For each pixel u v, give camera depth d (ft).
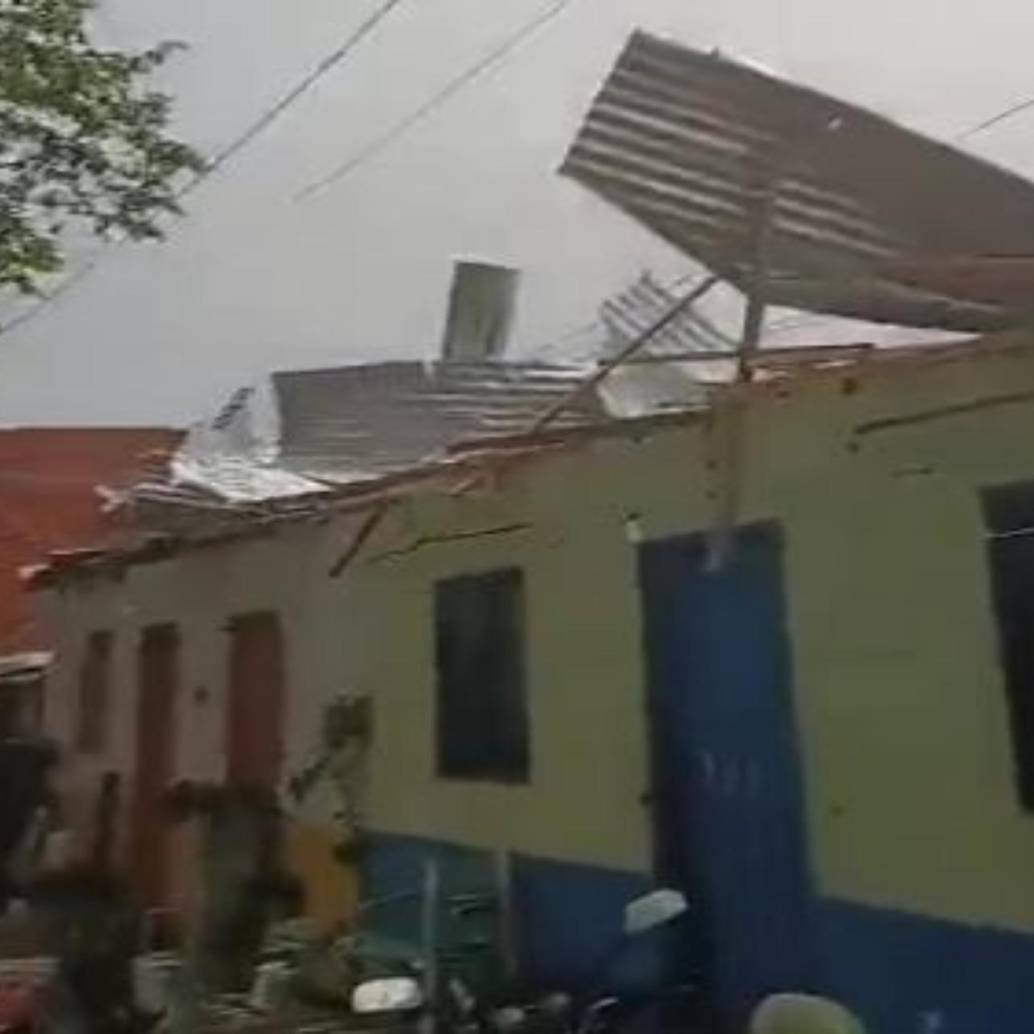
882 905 23.06
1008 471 21.29
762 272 19.47
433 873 33.09
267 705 40.57
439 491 32.96
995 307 20.11
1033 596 20.99
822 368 24.06
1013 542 21.30
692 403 26.99
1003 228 18.34
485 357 42.55
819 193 18.03
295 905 38.32
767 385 24.95
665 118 17.28
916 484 22.66
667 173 18.20
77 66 42.27
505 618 31.55
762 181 17.94
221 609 42.98
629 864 27.84
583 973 28.66
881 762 23.16
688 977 26.76
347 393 40.11
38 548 80.18
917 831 22.50
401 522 34.63
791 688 24.80
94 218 43.86
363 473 38.99
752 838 25.62
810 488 24.38
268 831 39.99
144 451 80.48
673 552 27.27
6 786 55.83
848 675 23.72
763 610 25.41
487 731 31.94
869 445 23.40
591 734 28.91
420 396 39.32
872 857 23.26
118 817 48.91
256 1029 30.83
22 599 78.64
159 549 45.57
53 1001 35.58
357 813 35.96
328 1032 28.40
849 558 23.72
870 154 17.11
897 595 22.93
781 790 25.04
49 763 54.39
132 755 48.29
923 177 17.37
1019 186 17.21
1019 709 21.13
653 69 16.60
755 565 25.58
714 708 26.45
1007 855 21.15
